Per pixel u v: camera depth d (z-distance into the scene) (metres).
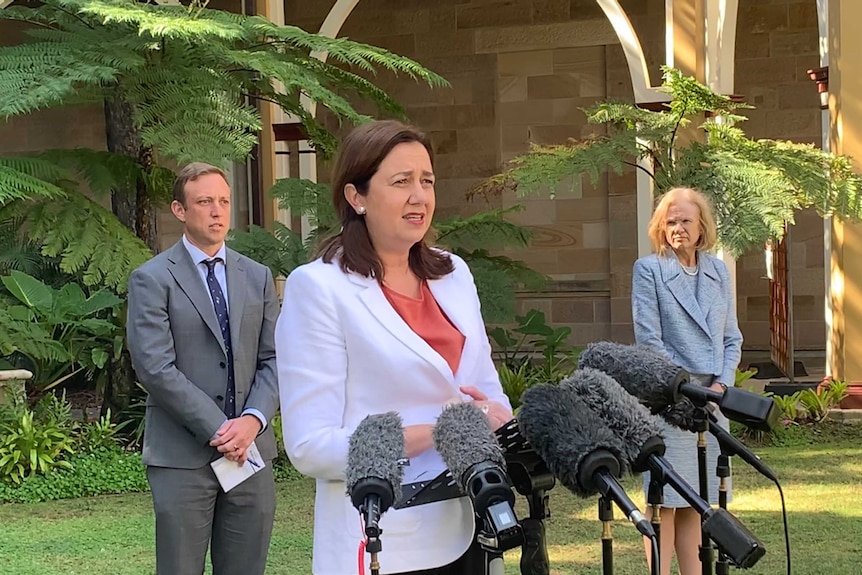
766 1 11.98
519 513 5.42
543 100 12.84
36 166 6.82
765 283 11.98
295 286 1.97
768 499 5.57
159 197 7.65
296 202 7.58
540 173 7.29
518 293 12.91
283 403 1.94
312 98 6.80
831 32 7.86
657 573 1.43
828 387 7.82
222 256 3.43
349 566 1.89
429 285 2.08
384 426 1.67
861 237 7.67
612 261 12.59
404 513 1.88
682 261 3.96
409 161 1.93
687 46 8.84
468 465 1.57
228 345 3.35
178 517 3.16
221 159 6.23
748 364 10.88
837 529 4.94
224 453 3.17
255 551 3.29
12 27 12.52
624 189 12.53
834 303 7.88
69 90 6.15
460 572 2.01
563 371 9.36
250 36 7.22
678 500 3.59
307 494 6.13
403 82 13.16
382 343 1.92
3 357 8.12
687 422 2.16
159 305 3.25
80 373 9.98
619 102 7.78
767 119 12.09
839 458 6.61
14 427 6.65
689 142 8.32
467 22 12.93
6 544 5.04
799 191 7.22
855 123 7.67
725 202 6.98
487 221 8.50
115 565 4.67
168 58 6.62
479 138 13.01
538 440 1.62
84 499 6.17
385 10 13.10
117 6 6.43
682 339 3.85
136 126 6.55
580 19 12.59
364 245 1.98
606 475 1.55
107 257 6.71
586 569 4.41
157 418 3.24
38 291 7.30
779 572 4.27
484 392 2.10
